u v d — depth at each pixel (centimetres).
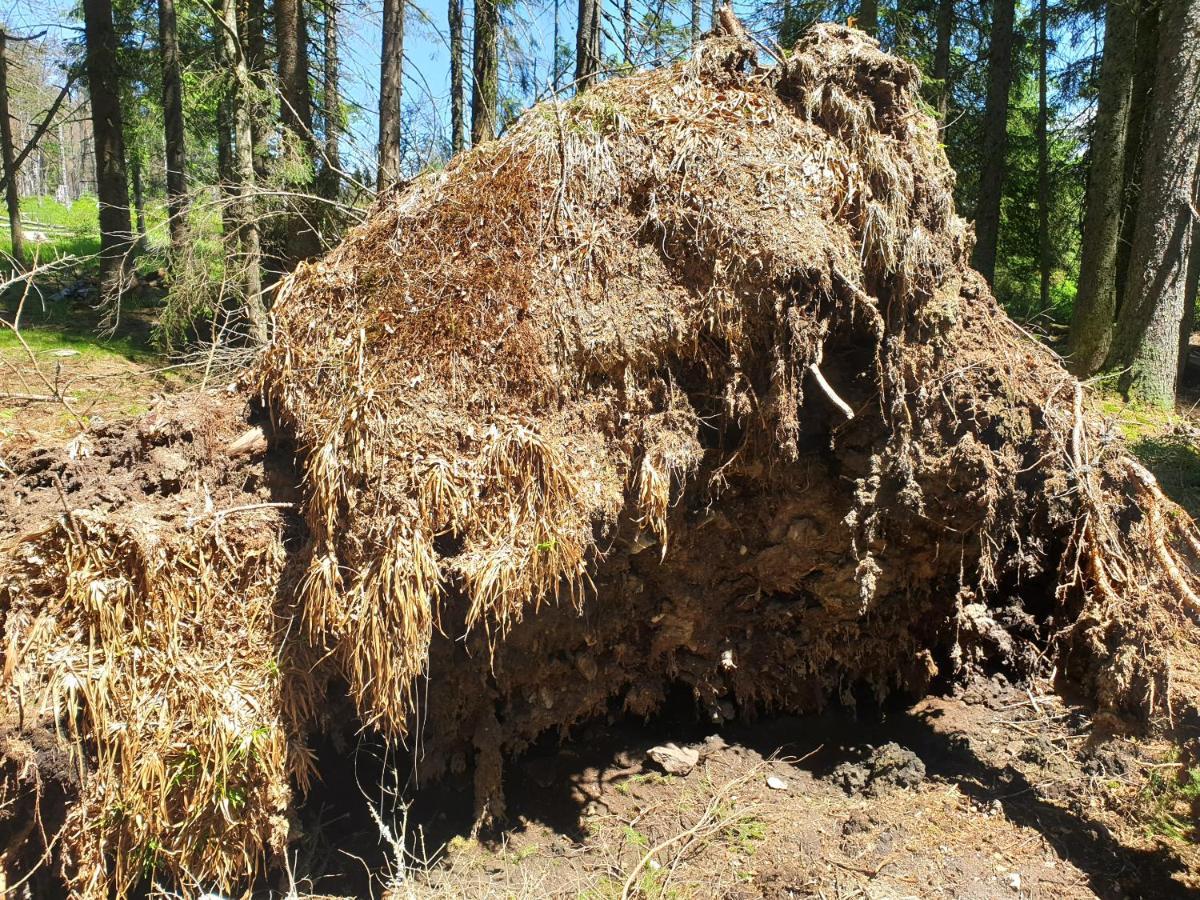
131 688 223
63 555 224
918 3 1445
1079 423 298
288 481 266
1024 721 328
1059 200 1611
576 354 260
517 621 277
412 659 234
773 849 266
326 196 845
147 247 847
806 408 293
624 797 301
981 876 250
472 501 242
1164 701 281
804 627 331
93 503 244
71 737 222
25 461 253
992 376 298
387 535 234
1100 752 302
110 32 1193
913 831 272
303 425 255
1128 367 850
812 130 279
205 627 240
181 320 760
